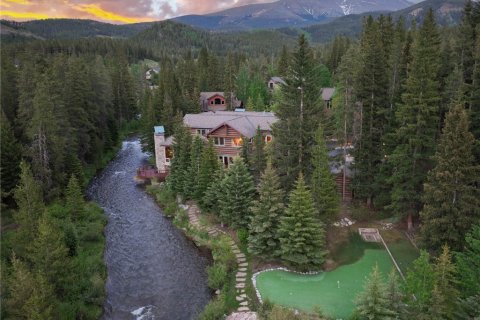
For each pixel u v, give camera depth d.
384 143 34.97
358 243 32.62
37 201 29.19
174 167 47.34
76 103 54.69
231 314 24.84
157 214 44.12
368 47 36.78
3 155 40.09
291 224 29.83
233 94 89.44
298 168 34.72
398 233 33.75
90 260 32.31
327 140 40.50
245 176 35.16
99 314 26.45
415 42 36.66
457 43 33.12
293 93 34.62
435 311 18.77
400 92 35.06
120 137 82.12
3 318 20.83
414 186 32.16
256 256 31.88
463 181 25.89
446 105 32.28
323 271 29.14
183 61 125.19
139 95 109.44
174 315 26.41
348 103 36.66
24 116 48.31
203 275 31.22
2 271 23.59
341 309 24.33
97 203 47.16
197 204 42.47
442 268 19.52
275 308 22.58
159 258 34.34
